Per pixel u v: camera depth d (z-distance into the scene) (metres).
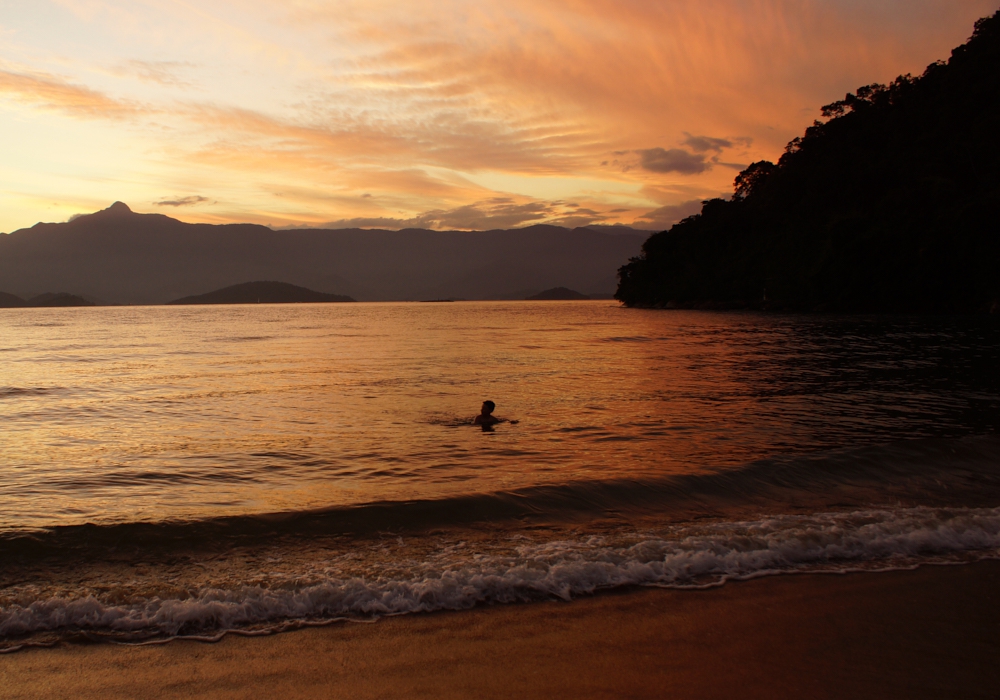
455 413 14.98
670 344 38.25
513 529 6.64
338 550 6.05
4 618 4.72
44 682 4.02
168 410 15.84
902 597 5.25
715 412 14.59
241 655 4.34
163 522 6.52
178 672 4.14
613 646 4.49
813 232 91.19
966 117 90.06
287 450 11.17
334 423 13.80
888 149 96.94
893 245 77.81
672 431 12.39
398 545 6.18
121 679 4.07
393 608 4.98
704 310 110.62
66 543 6.00
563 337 47.06
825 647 4.48
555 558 5.82
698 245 122.56
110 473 9.62
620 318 88.06
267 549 6.05
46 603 4.89
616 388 19.14
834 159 98.69
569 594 5.25
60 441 12.15
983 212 72.69
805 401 16.05
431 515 6.92
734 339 41.91
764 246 104.06
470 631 4.67
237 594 5.08
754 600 5.19
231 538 6.24
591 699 3.86
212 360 30.00
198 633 4.61
